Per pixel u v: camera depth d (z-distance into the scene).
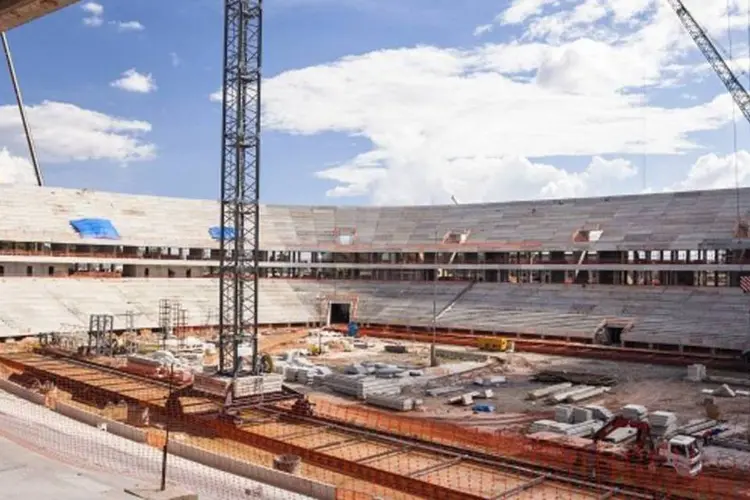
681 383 57.84
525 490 29.38
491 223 103.00
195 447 32.09
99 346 68.69
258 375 47.41
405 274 106.38
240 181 49.75
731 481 30.19
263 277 107.56
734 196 85.94
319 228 113.62
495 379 58.31
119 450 28.98
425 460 34.25
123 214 100.62
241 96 49.53
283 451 35.16
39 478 18.83
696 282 83.75
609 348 75.00
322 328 96.81
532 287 92.62
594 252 90.06
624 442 37.00
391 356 73.31
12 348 71.06
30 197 94.75
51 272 92.06
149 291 93.12
